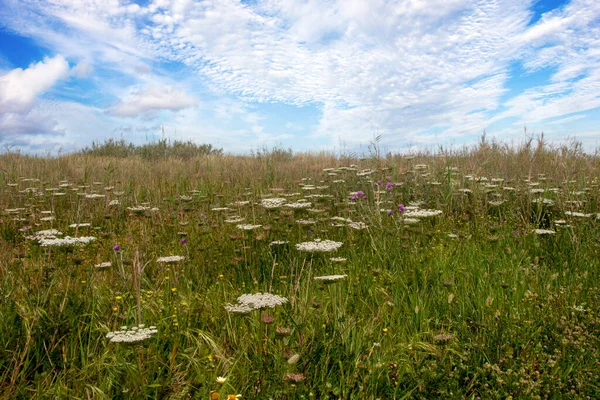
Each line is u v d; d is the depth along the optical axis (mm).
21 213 7809
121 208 8672
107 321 3436
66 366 2904
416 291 3871
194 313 3730
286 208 6484
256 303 2914
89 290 3824
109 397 2607
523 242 5598
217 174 12867
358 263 4938
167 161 16562
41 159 13875
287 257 5129
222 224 6996
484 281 4148
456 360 2980
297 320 3172
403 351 3057
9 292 3527
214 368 2879
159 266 5102
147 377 2734
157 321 3504
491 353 2996
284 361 2777
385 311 3693
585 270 4578
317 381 2707
